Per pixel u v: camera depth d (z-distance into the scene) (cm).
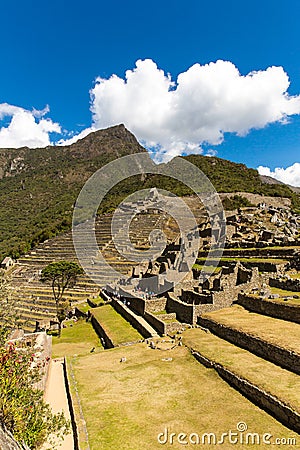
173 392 1430
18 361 1061
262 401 1223
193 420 1198
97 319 3077
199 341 1941
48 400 1554
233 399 1303
